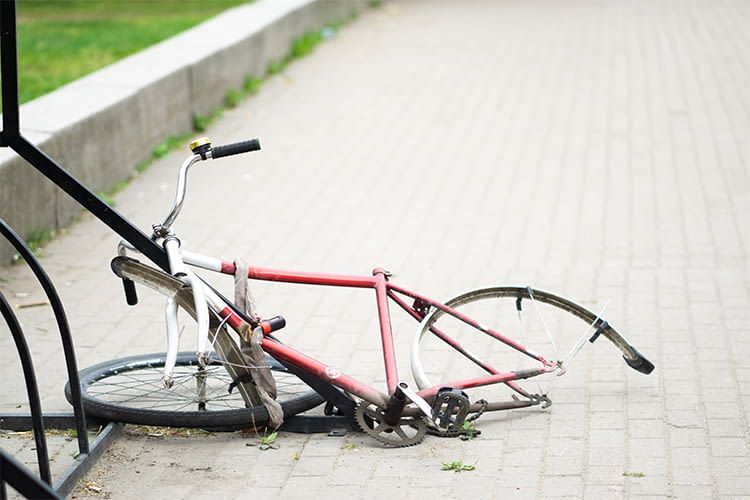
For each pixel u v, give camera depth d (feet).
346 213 48.78
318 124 64.54
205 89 64.90
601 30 94.38
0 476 16.88
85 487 25.45
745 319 35.47
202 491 25.27
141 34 86.94
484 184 52.80
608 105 67.72
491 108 67.77
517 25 97.55
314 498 24.84
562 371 29.14
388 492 24.97
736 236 44.65
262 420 27.61
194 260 26.76
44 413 28.35
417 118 65.67
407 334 34.96
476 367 32.30
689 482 25.05
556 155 57.52
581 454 26.55
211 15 99.09
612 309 36.78
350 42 90.02
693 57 81.41
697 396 29.76
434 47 87.51
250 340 26.55
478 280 40.22
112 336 35.09
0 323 35.94
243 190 52.29
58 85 66.64
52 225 45.50
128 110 53.72
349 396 27.55
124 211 48.96
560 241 44.57
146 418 27.50
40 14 100.94
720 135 60.39
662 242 44.11
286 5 86.17
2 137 26.23
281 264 42.32
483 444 27.22
